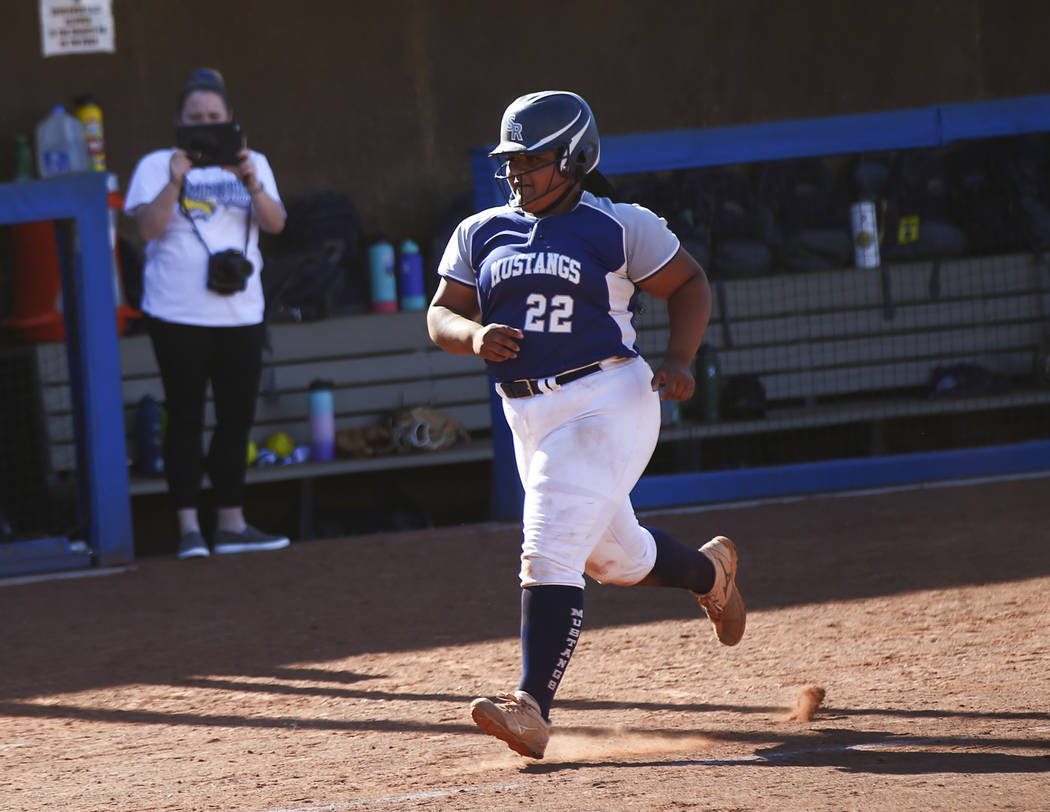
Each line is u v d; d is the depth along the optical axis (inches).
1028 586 825.5
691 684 654.5
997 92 1598.2
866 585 867.4
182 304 1084.5
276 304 1344.7
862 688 616.7
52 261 1262.3
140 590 1002.1
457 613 870.4
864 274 1427.2
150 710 673.6
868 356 1425.9
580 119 518.6
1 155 1385.3
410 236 1501.0
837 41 1581.0
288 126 1465.3
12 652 828.0
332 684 708.7
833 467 1245.1
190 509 1128.8
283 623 872.3
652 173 1443.2
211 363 1113.4
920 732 518.3
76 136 1333.7
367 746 569.3
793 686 633.0
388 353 1384.1
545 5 1518.2
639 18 1537.9
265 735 608.4
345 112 1478.8
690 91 1553.9
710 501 1226.0
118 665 780.6
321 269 1358.3
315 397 1316.4
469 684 688.4
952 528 1040.2
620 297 525.3
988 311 1443.2
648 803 410.9
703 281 533.3
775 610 815.1
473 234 539.2
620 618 826.8
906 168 1471.5
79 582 1045.8
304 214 1414.9
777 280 1411.2
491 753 536.7
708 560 598.2
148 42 1424.7
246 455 1140.5
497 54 1512.1
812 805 395.9
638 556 562.9
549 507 511.8
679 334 523.5
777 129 1208.2
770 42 1567.4
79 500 1118.4
